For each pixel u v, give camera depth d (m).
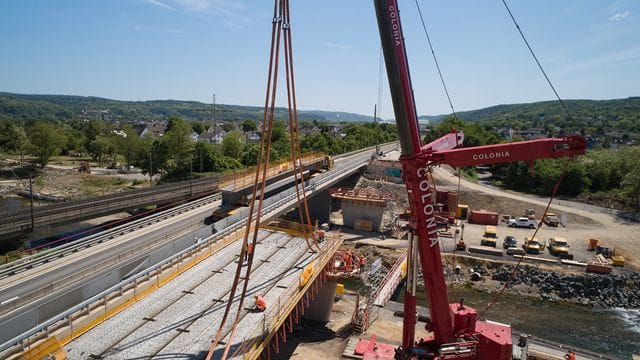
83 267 41.19
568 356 37.69
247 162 137.38
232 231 45.97
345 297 52.25
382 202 83.69
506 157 25.52
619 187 109.94
